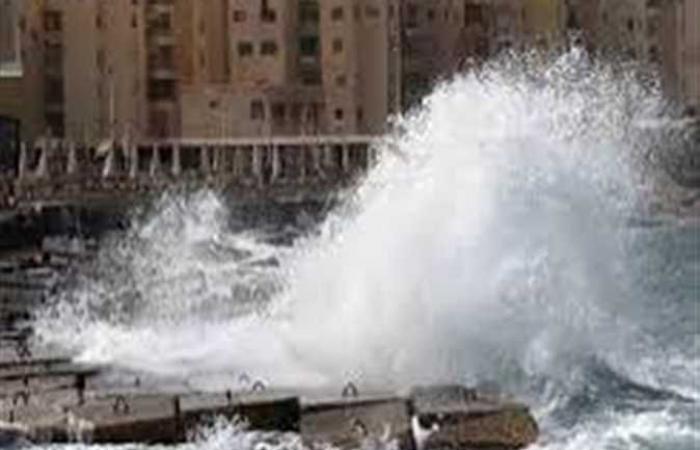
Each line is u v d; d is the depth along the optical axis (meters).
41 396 112.62
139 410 106.00
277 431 106.12
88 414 105.00
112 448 101.50
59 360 132.00
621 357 130.62
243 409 106.00
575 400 119.69
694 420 113.94
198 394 111.94
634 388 124.38
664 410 117.50
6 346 142.62
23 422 103.44
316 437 102.56
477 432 102.69
